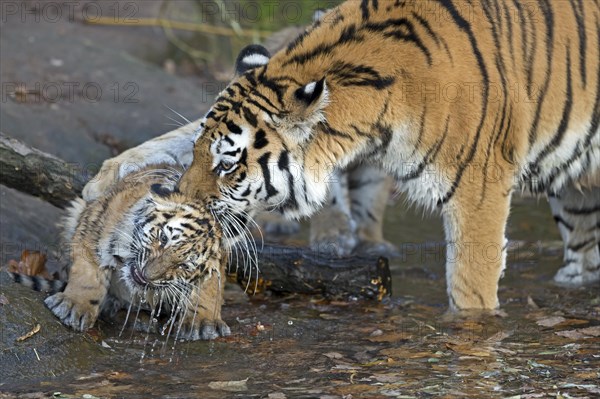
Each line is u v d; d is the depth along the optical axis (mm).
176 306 9875
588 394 8383
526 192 11758
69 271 10125
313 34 10359
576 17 11109
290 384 8695
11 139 10977
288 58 10148
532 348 9820
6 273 9898
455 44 10445
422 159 10484
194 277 9445
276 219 15664
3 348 8727
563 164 11422
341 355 9594
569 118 11172
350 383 8719
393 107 10227
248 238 10539
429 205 10797
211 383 8656
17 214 12648
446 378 8859
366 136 10273
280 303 11453
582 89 11148
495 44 10625
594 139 11430
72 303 9375
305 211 10344
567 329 10523
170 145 11672
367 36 10305
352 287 11547
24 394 8195
